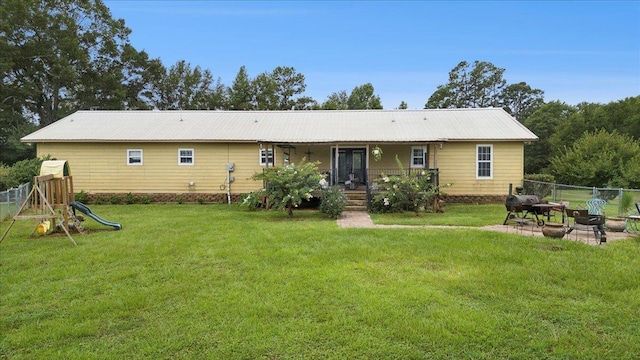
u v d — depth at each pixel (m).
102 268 6.07
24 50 29.70
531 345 3.48
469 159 16.11
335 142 14.66
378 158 14.72
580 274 5.49
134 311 4.32
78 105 35.03
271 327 3.85
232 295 4.75
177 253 6.97
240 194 16.89
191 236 8.59
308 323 3.93
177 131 17.30
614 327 3.85
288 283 5.17
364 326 3.86
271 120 18.61
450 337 3.61
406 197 12.48
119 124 18.11
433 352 3.38
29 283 5.33
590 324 3.93
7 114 30.20
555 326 3.88
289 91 42.06
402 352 3.37
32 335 3.74
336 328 3.82
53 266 6.20
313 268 5.90
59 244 7.86
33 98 32.25
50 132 17.09
